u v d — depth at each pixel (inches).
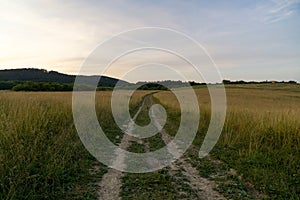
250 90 2797.7
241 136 452.4
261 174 275.9
